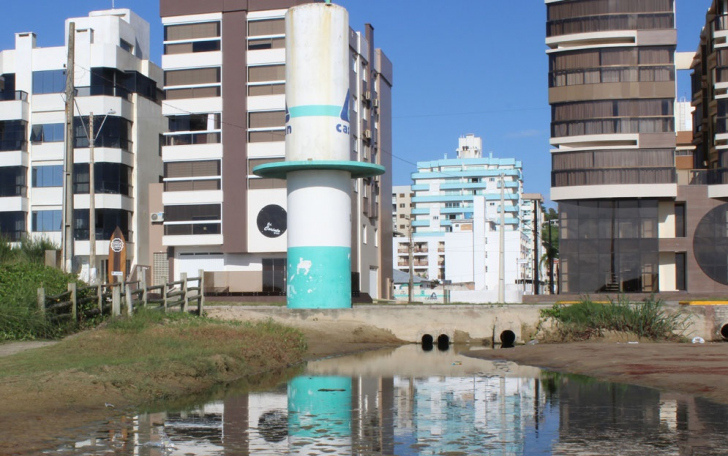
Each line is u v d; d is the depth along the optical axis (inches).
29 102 2645.2
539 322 1598.2
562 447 521.0
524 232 5418.3
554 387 839.1
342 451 512.7
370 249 2913.4
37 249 1518.2
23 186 2613.2
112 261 1598.2
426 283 4532.5
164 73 2551.7
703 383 807.1
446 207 6250.0
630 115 2260.1
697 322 1565.0
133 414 647.8
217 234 2502.5
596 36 2276.1
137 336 1024.9
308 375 971.3
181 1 2546.8
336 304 1624.0
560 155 2304.4
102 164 2554.1
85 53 2605.8
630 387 831.7
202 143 2534.5
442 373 998.4
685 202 2288.4
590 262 2287.2
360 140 2736.2
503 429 586.9
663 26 2258.9
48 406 631.8
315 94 1594.5
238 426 597.6
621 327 1497.3
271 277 2495.1
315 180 1608.0
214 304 1740.9
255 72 2514.8
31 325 1026.7
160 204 2659.9
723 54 2304.4
